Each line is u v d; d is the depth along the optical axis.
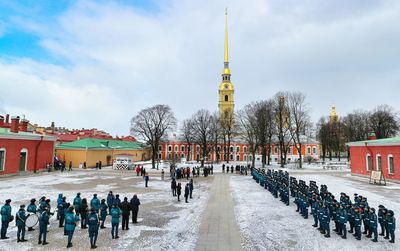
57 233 15.48
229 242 14.15
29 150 46.00
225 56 107.00
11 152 41.78
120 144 83.94
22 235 14.13
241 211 20.91
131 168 58.25
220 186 34.25
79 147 62.66
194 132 83.50
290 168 64.81
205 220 18.27
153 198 25.73
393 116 80.00
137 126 66.25
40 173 47.16
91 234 13.15
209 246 13.56
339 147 96.62
